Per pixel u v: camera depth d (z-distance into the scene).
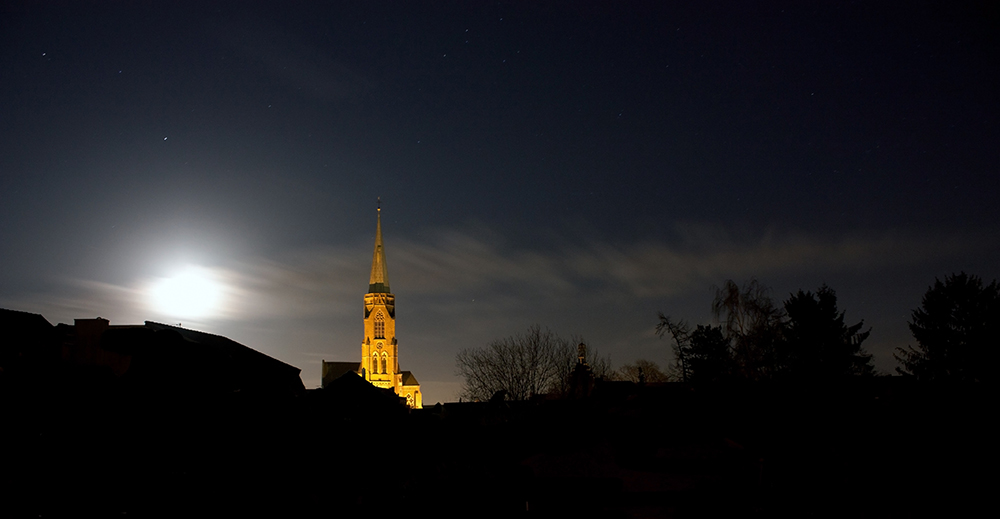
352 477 38.47
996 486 36.03
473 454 51.94
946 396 52.50
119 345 30.92
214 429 29.64
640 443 35.88
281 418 34.72
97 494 24.12
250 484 29.98
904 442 43.47
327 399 43.88
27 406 24.91
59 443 24.55
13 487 22.42
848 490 37.06
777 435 46.69
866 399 56.97
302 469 34.09
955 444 42.19
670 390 58.84
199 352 31.00
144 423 27.27
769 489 35.50
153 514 25.03
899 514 32.84
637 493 32.25
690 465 34.62
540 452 36.38
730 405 51.59
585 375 74.75
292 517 31.28
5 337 27.39
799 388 53.72
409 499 41.06
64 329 31.69
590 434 39.22
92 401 26.86
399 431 47.25
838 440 44.66
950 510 33.16
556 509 32.31
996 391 53.06
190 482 27.09
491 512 36.75
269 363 37.41
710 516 32.34
